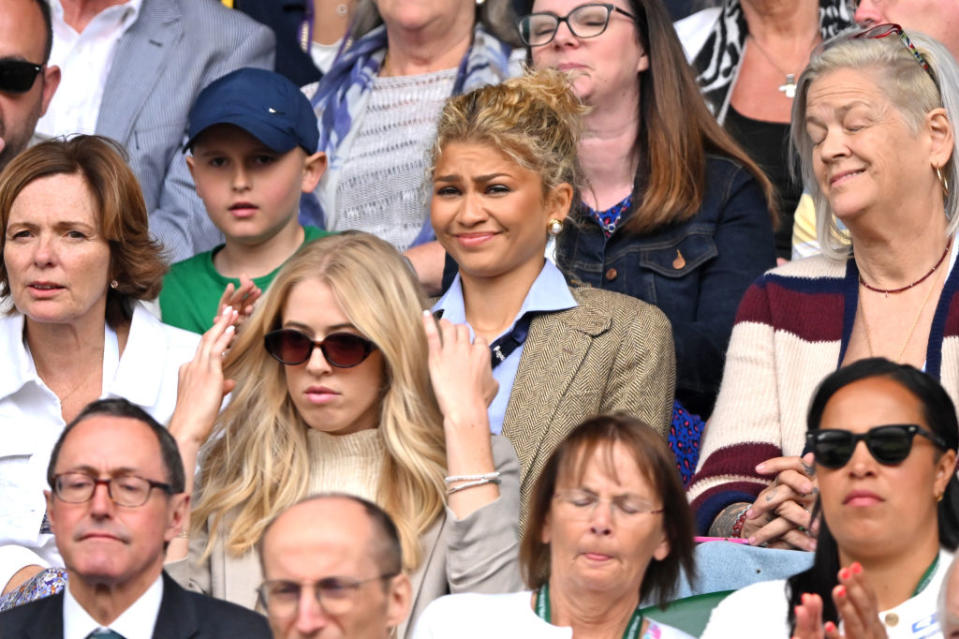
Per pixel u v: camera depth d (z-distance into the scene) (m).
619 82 23.36
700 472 18.91
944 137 18.30
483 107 19.73
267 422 18.17
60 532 15.09
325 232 23.84
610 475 14.69
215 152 22.58
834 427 14.73
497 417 19.20
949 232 18.42
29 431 19.73
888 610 14.65
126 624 15.14
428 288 23.45
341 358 17.73
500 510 17.30
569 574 14.76
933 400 14.70
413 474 17.67
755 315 19.38
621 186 23.50
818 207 19.27
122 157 20.98
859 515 14.54
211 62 26.80
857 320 18.72
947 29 23.56
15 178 19.70
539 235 19.81
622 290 22.77
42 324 19.95
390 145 25.64
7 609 16.28
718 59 26.16
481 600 15.39
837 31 25.88
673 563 15.01
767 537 17.47
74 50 26.31
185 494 15.67
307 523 13.37
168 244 25.08
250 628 15.42
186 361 20.55
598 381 19.25
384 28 26.64
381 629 13.39
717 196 23.12
